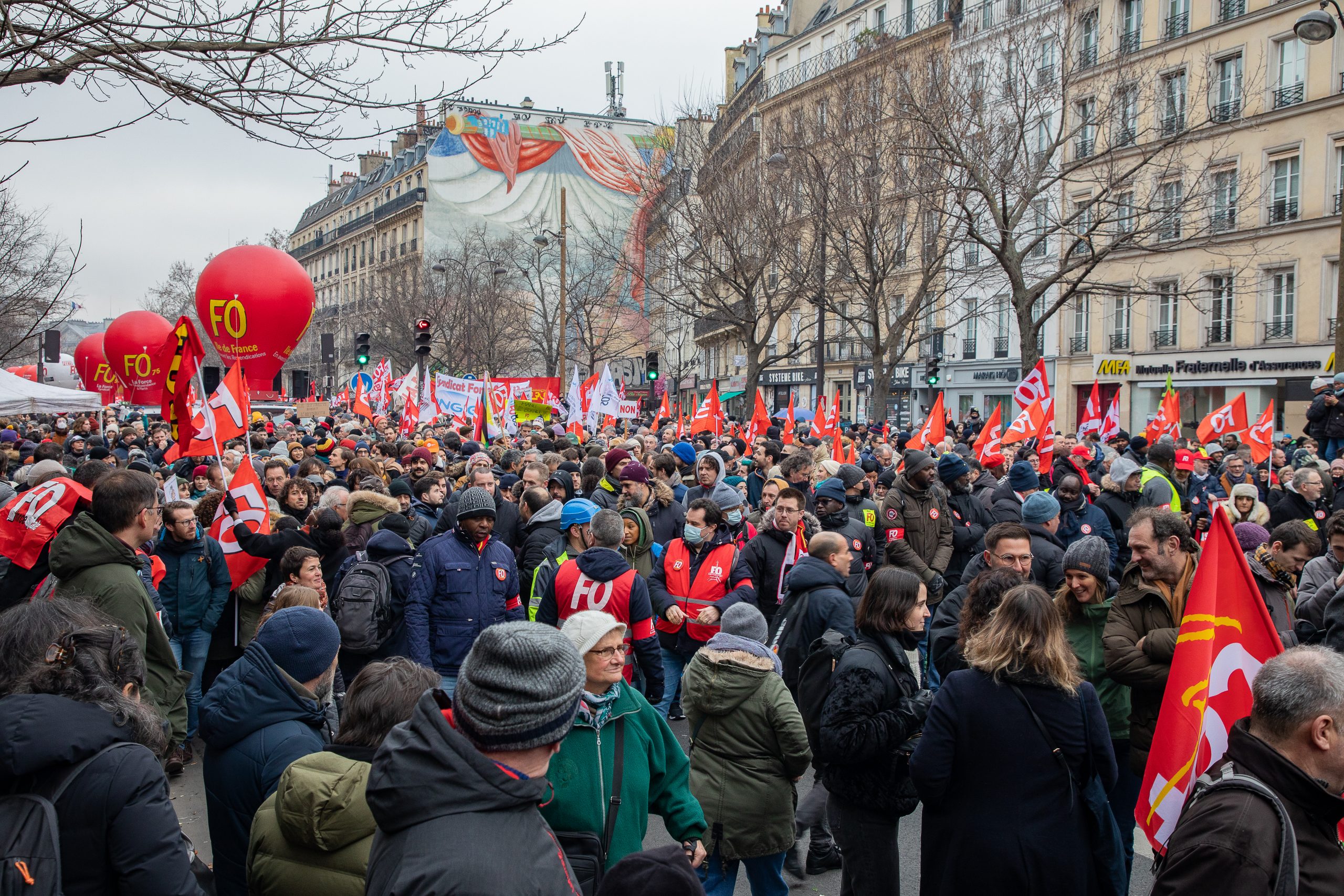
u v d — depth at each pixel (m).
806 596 5.36
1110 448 14.33
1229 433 15.40
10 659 2.53
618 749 3.34
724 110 36.62
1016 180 21.89
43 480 6.90
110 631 2.71
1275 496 11.44
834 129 25.53
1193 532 8.71
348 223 90.12
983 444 11.80
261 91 5.04
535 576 6.84
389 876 2.06
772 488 8.77
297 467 10.74
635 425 23.39
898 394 40.69
